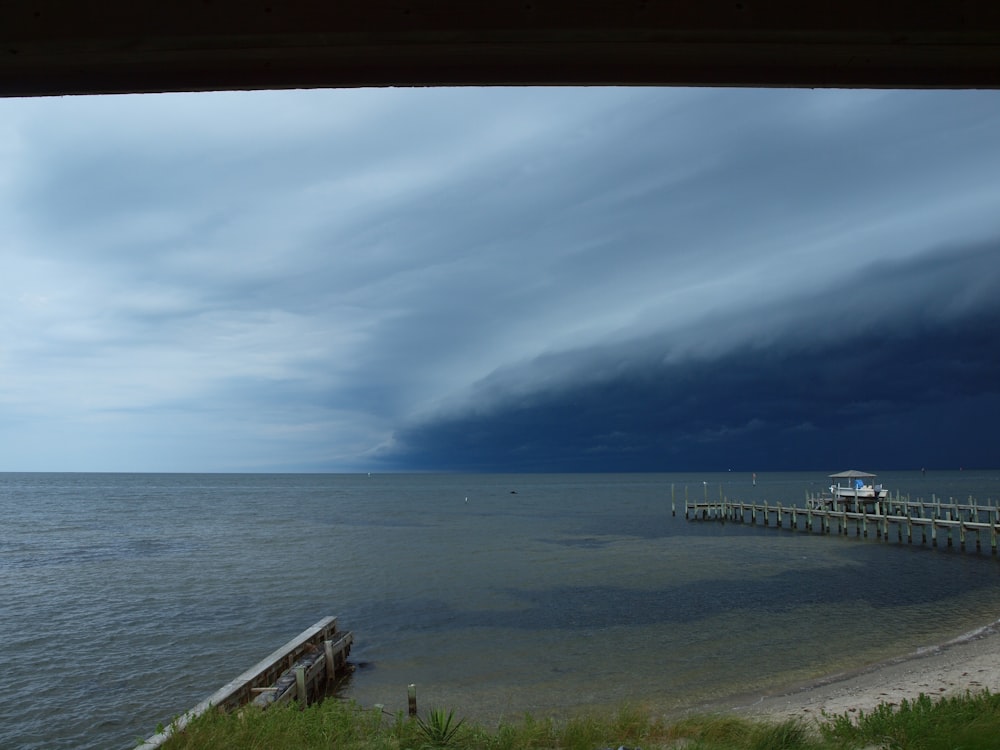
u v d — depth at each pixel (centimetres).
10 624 2480
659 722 1155
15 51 261
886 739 927
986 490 11850
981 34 254
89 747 1429
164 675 1897
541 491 16412
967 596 2852
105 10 253
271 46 259
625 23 248
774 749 959
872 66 281
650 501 11419
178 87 281
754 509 6328
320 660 1712
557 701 1627
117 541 5141
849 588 3067
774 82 284
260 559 4138
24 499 11312
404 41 256
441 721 965
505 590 3075
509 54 268
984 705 1023
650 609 2659
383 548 4697
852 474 6144
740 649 2064
